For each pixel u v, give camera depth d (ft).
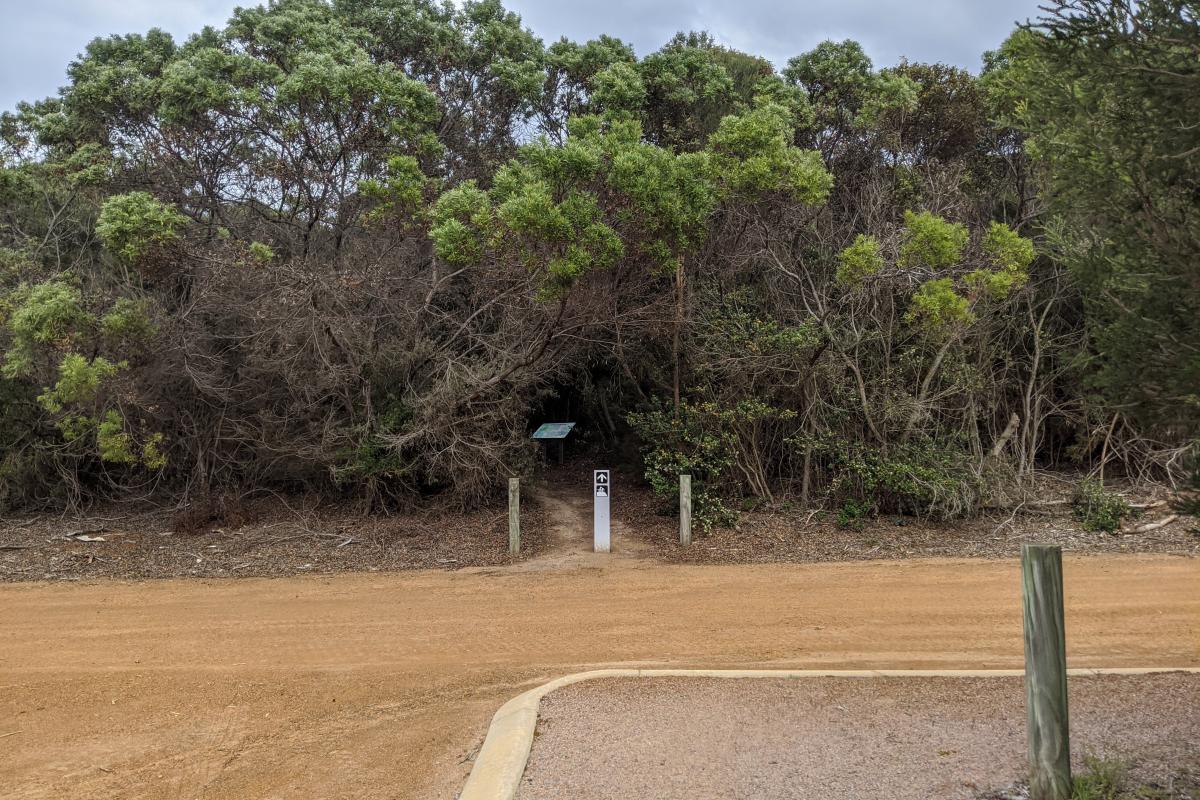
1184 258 13.76
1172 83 13.56
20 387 48.24
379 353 46.62
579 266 37.27
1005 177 53.83
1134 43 13.70
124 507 52.90
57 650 26.81
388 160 43.91
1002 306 46.37
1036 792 13.12
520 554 40.68
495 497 49.24
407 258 48.78
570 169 38.52
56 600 34.14
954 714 17.42
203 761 18.10
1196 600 28.43
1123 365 14.30
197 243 48.24
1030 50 17.03
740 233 48.24
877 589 31.53
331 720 20.18
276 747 18.70
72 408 45.98
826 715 17.53
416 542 43.11
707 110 56.34
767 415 45.27
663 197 39.06
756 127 40.63
